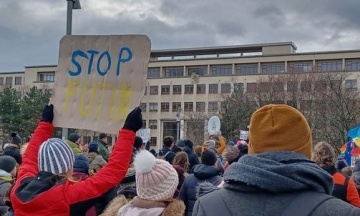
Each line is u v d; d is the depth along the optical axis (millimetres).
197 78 82688
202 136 65938
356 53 76125
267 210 1979
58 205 3223
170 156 9406
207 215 2088
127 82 3775
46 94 60719
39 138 3934
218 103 76062
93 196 3266
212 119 19609
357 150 15703
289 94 51312
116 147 3404
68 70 4039
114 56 3840
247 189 2053
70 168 3439
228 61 83688
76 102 3967
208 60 84938
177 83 84500
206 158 6137
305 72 54375
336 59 77375
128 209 3291
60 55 4090
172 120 84125
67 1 7879
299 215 1923
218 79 81812
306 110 48844
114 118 3775
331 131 44688
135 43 3770
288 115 2139
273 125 2146
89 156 8289
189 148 10688
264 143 2148
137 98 3721
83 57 3973
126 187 4516
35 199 3227
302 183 1981
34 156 3799
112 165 3332
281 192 2000
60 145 3426
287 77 53562
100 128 3826
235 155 7438
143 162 3258
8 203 4355
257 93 55906
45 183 3309
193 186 6062
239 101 58031
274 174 1983
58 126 4023
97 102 3871
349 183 5168
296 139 2131
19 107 59594
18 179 3633
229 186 2125
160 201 3264
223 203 2090
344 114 44188
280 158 2076
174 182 3311
